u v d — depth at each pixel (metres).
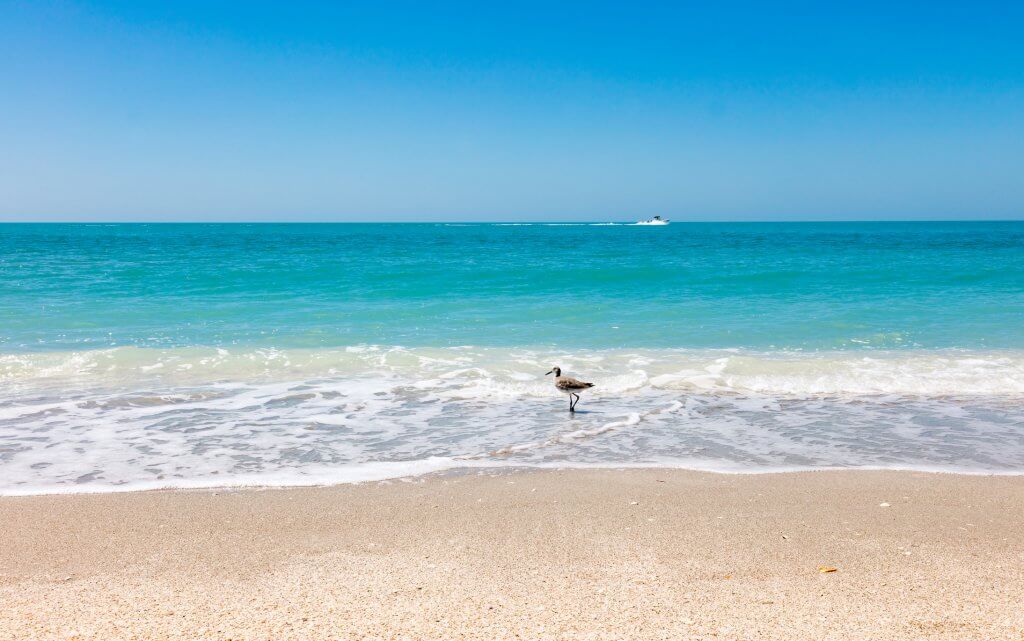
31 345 16.22
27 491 7.75
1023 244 64.38
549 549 6.21
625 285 27.61
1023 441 9.73
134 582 5.54
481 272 31.09
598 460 8.99
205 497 7.59
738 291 25.81
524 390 12.55
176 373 13.68
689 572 5.71
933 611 4.97
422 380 13.23
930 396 12.09
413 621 4.82
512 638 4.55
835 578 5.58
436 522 6.89
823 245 63.25
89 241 70.44
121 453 9.17
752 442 9.76
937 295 24.11
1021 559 5.96
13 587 5.44
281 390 12.55
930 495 7.63
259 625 4.77
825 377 13.24
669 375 13.53
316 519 6.97
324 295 24.84
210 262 37.31
